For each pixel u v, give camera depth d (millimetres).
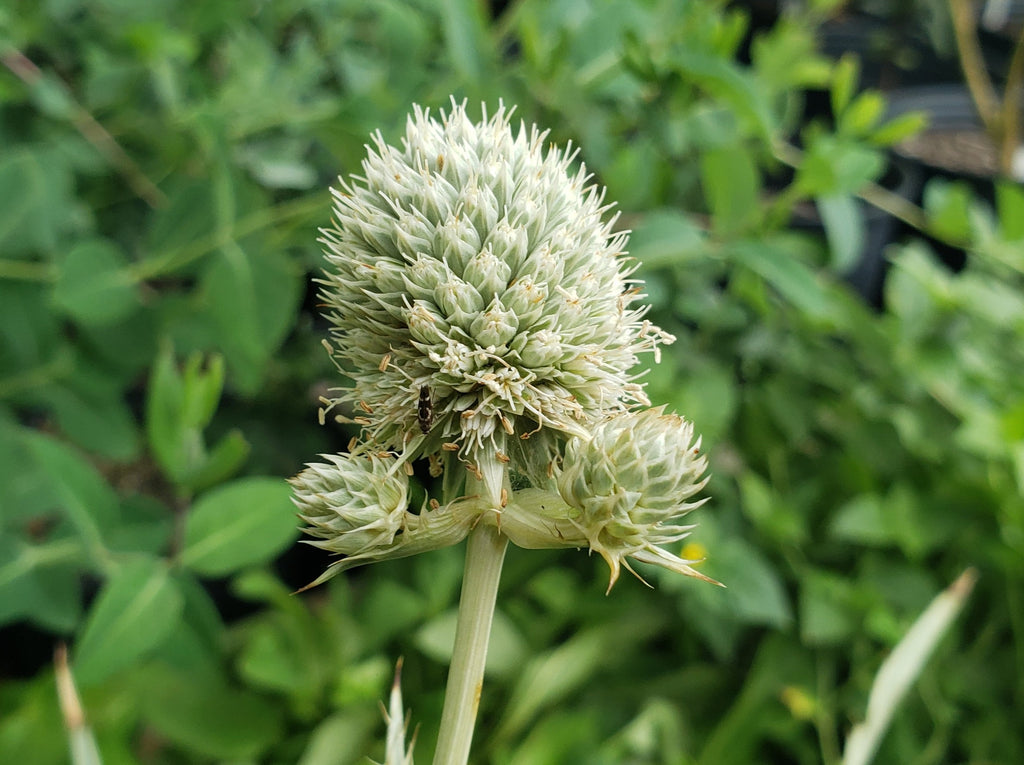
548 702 136
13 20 136
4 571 113
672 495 51
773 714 135
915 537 140
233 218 118
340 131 121
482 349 55
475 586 56
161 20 141
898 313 156
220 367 103
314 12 160
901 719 135
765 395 159
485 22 136
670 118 127
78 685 88
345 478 53
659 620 146
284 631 138
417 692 143
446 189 58
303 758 127
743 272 143
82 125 145
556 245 58
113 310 118
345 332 62
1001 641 148
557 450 57
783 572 146
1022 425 133
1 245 119
